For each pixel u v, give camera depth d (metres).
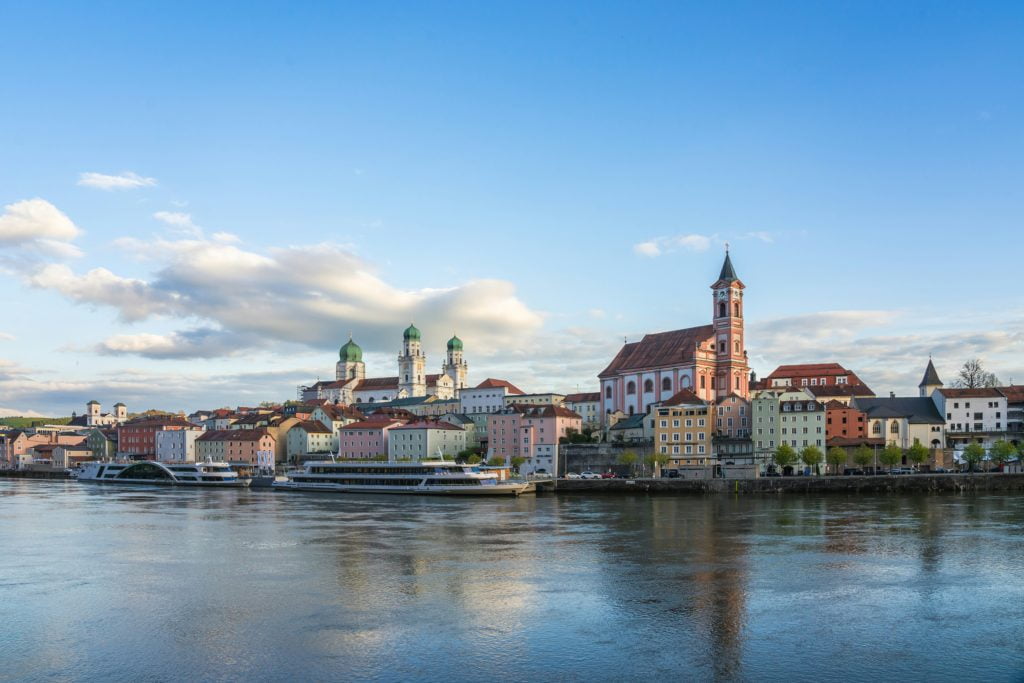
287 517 156.00
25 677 60.88
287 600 82.25
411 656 64.50
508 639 68.50
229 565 101.38
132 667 62.75
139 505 188.12
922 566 96.19
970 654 64.44
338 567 99.19
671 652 65.06
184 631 71.69
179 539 124.69
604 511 161.12
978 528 125.75
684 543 114.75
